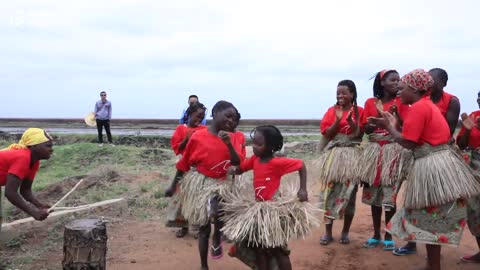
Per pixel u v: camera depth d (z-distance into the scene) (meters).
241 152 5.17
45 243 6.12
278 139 4.44
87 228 4.38
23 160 4.71
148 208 7.96
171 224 6.12
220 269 5.34
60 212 7.17
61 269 5.32
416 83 4.57
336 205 5.91
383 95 5.73
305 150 15.76
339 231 6.67
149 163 14.02
